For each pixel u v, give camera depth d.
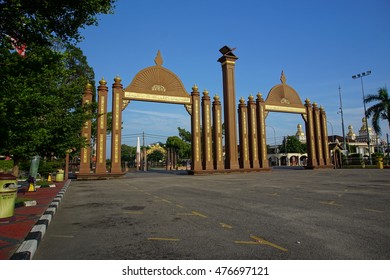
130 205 9.44
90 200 10.95
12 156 12.95
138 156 52.09
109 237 5.55
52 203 9.48
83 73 30.34
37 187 16.72
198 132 29.67
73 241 5.37
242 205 8.95
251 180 19.77
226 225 6.31
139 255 4.50
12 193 7.58
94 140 34.34
